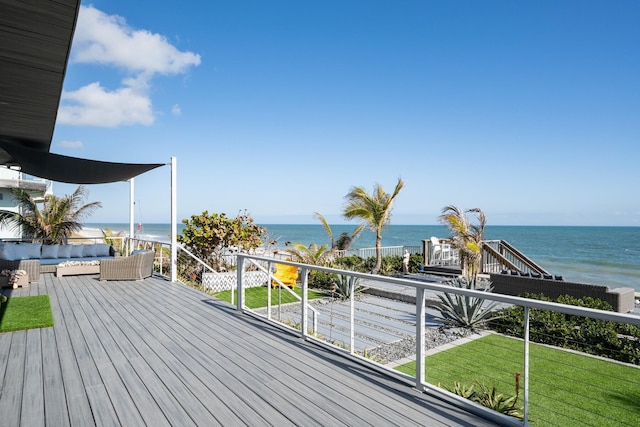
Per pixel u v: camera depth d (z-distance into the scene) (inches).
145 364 136.6
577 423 138.1
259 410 101.0
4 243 362.3
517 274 371.2
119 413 99.7
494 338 257.3
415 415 97.9
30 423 94.6
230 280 426.3
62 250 394.3
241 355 146.6
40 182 576.1
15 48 135.2
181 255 454.9
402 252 633.6
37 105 188.7
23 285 297.4
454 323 284.0
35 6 109.9
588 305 287.6
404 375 120.9
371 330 275.7
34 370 130.8
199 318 206.2
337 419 95.7
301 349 154.6
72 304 240.5
